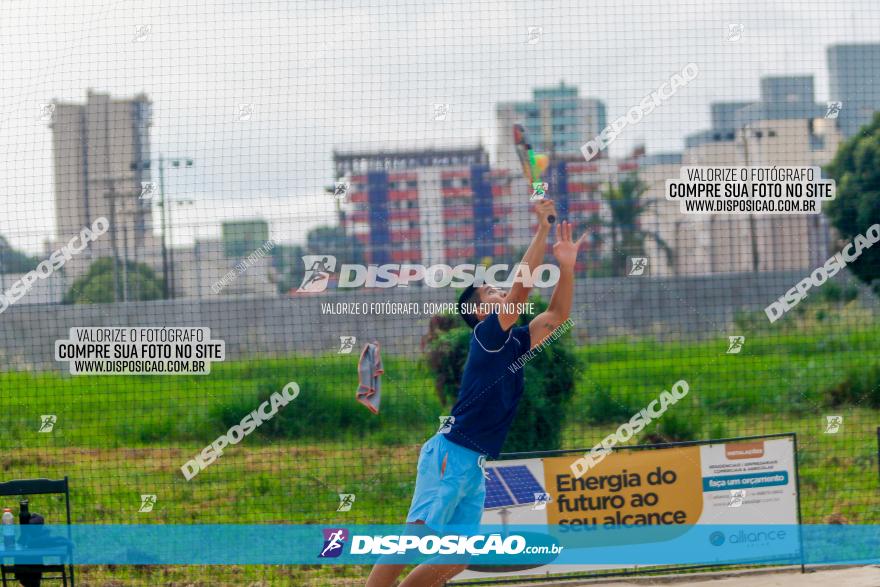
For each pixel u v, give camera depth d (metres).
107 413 13.27
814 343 13.79
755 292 13.59
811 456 13.27
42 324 13.45
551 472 9.88
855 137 12.73
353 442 12.69
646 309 13.65
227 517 11.34
